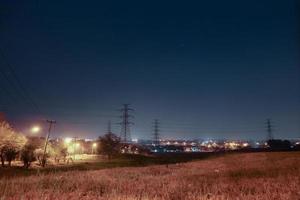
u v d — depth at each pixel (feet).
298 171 79.71
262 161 159.02
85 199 38.88
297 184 49.75
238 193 42.75
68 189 48.78
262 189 45.88
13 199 36.76
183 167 135.85
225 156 268.00
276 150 362.33
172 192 44.73
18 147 160.66
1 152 156.87
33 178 64.54
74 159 255.70
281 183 52.47
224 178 69.26
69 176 73.51
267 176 70.38
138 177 78.28
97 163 205.77
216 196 39.37
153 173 98.48
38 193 39.42
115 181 64.95
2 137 156.35
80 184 57.41
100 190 49.37
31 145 167.32
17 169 134.72
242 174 80.23
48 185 53.21
